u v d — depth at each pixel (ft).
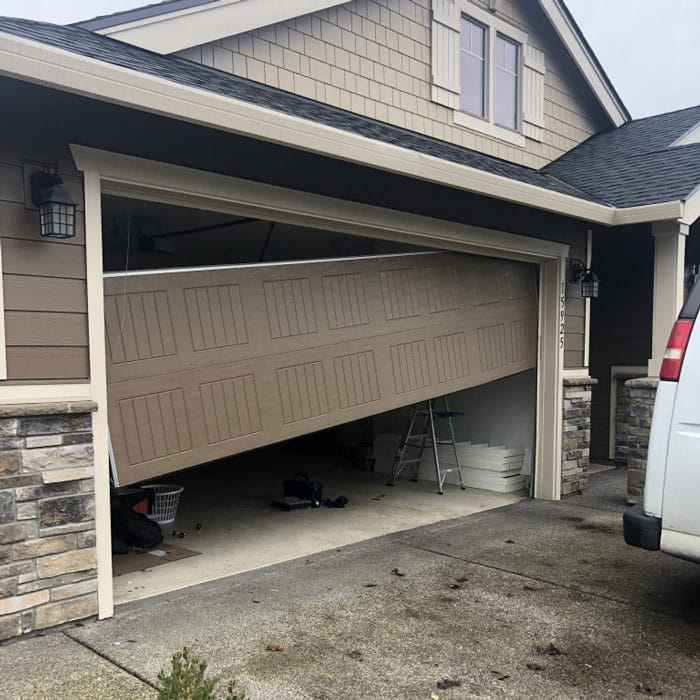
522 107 25.76
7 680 9.24
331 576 13.97
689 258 29.55
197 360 13.51
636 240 25.48
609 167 24.80
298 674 9.56
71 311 11.00
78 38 13.57
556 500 21.52
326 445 31.40
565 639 10.85
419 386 18.03
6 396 10.30
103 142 11.29
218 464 28.84
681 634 11.09
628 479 21.01
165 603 12.34
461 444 24.17
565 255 21.38
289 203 14.19
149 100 10.41
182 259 25.77
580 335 22.40
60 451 10.85
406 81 21.72
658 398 11.28
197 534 17.42
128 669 9.59
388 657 10.14
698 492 10.66
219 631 11.03
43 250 10.66
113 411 12.24
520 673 9.68
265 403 14.66
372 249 23.62
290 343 15.19
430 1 22.38
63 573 10.95
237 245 24.53
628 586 13.38
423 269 18.29
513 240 19.52
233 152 13.16
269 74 18.33
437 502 21.34
